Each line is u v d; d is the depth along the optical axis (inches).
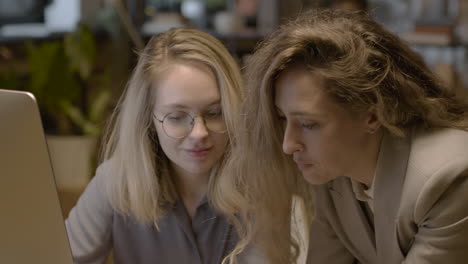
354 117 42.0
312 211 55.4
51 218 42.1
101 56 151.9
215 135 52.6
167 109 51.9
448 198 41.3
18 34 157.8
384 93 42.1
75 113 142.1
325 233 55.9
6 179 40.6
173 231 57.4
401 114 43.6
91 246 57.6
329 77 40.1
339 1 151.5
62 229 42.6
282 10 166.2
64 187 112.9
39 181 41.0
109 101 138.3
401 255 46.5
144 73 53.6
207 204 56.6
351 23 43.6
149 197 55.5
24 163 40.5
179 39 53.1
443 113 44.6
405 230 44.8
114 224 58.3
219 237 57.2
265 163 46.9
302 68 40.8
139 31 150.9
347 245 54.7
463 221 41.1
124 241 58.7
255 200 49.8
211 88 51.6
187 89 51.0
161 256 58.3
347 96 40.6
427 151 42.8
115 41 141.3
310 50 40.8
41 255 43.0
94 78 150.4
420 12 167.8
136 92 54.3
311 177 44.5
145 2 162.6
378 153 45.3
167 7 169.6
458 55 161.0
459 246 41.9
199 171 53.1
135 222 57.7
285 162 47.4
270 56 42.1
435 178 41.1
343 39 41.4
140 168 55.4
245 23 169.2
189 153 52.4
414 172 42.6
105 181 57.8
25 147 40.2
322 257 56.8
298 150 43.3
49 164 40.8
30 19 165.9
